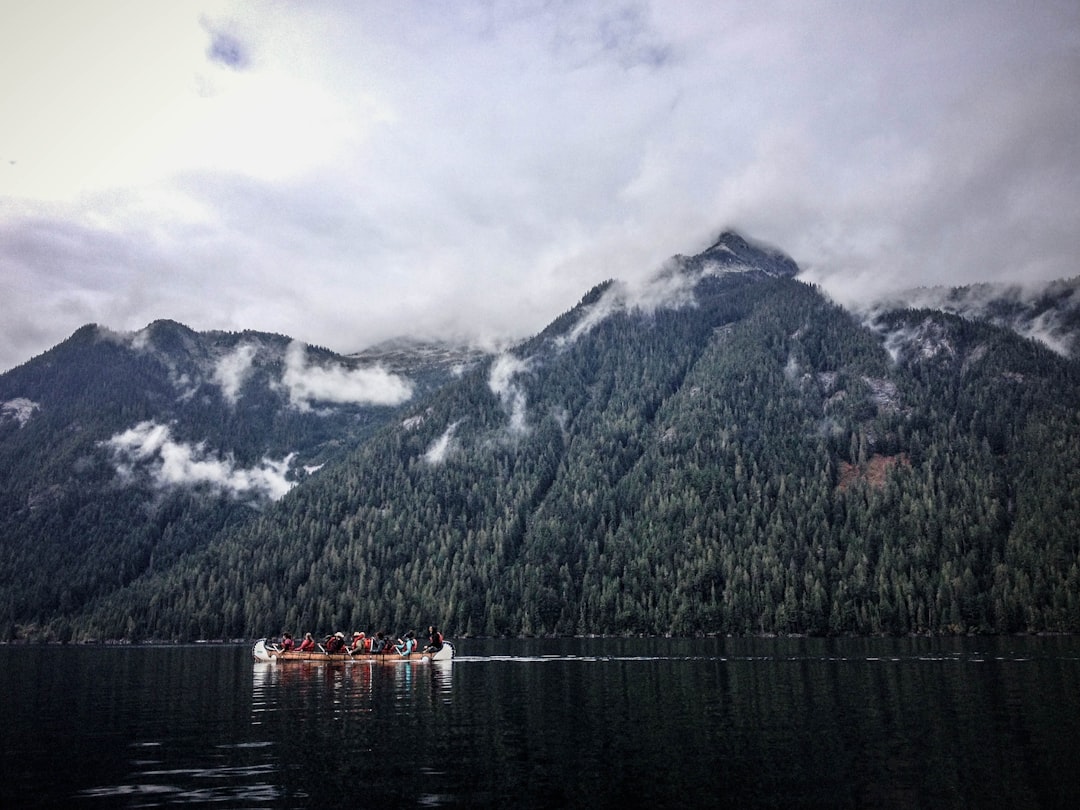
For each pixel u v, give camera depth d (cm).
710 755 3259
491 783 2838
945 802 2520
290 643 10175
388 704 5084
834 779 2828
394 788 2780
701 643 13788
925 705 4650
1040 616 15188
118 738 3894
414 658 9162
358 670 8106
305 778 2950
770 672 7156
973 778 2809
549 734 3831
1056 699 4834
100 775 3050
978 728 3809
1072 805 2467
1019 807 2453
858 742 3491
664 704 4891
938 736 3606
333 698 5500
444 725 4147
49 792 2791
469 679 6838
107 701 5569
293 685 6550
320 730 4047
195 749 3556
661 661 8988
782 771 2961
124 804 2619
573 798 2631
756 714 4381
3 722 4525
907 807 2473
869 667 7588
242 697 5672
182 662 10744
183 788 2822
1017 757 3125
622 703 4978
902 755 3200
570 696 5412
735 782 2811
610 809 2497
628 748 3438
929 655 9438
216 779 2952
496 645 14212
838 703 4809
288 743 3672
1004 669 7162
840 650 10812
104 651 15738
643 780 2856
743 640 14900
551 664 8638
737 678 6588
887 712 4369
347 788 2791
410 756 3319
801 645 12475
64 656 13325
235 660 11075
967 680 6106
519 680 6688
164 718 4606
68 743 3769
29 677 8044
